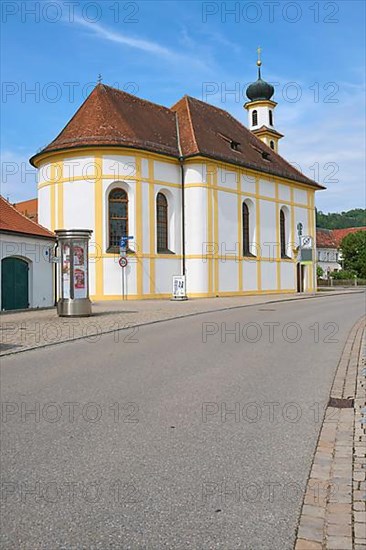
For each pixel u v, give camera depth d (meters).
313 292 47.31
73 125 35.66
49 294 25.95
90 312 20.84
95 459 5.11
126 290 33.94
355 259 91.31
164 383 8.58
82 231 20.52
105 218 33.72
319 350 12.20
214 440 5.68
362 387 8.28
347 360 10.84
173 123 40.84
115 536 3.66
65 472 4.79
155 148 35.31
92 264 33.59
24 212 53.06
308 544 3.54
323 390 8.11
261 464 4.98
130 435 5.85
